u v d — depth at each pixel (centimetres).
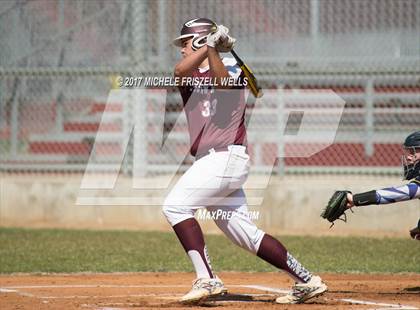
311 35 4631
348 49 4612
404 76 4478
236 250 3688
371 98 4644
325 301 2205
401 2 4578
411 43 4581
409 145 2156
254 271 3097
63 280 2828
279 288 2603
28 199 4594
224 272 3073
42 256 3438
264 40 4653
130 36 4575
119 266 3184
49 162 4878
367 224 4294
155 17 4609
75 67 4681
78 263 3250
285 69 4522
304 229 4331
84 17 4778
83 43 4781
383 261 3312
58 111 4906
